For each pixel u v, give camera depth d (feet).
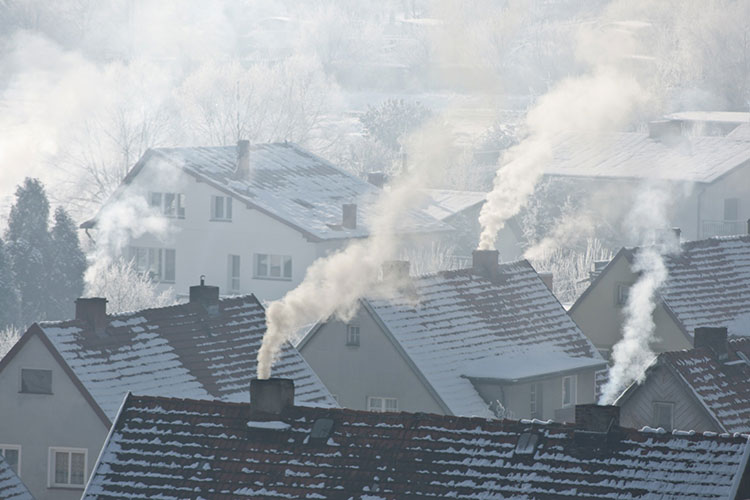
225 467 273.75
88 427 379.76
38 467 385.29
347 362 457.68
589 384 487.61
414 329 455.63
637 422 381.60
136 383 387.96
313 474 266.98
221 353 411.75
